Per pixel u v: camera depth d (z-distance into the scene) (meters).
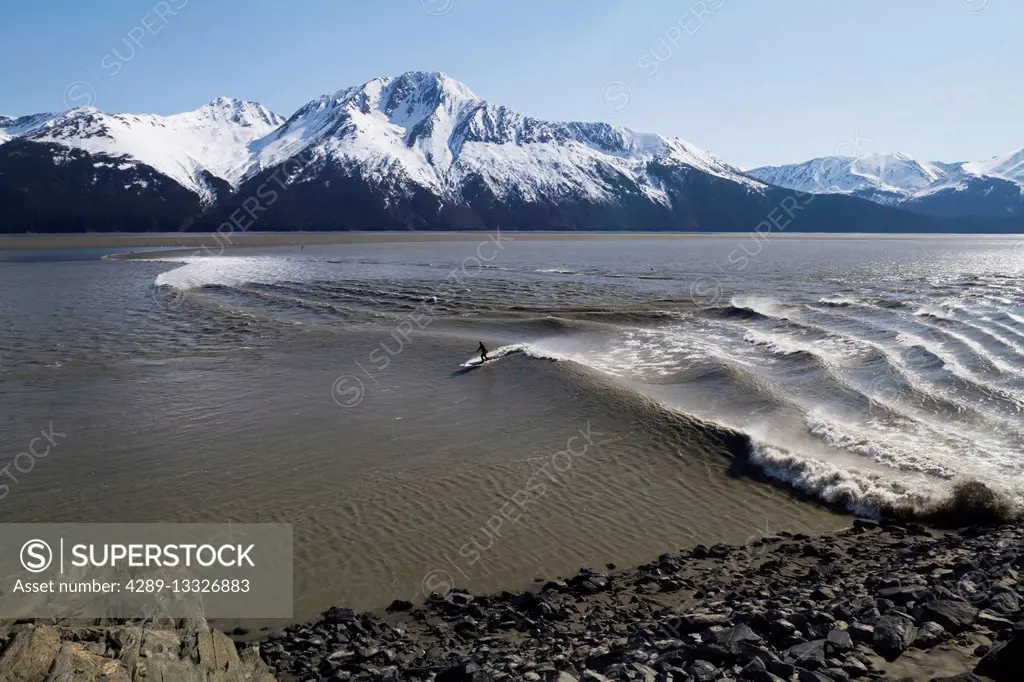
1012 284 69.88
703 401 27.34
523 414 26.61
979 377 28.81
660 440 23.33
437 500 19.34
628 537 17.36
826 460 21.39
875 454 21.52
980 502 17.61
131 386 31.31
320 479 20.75
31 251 132.00
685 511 18.81
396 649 12.18
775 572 14.77
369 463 22.03
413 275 83.62
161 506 18.86
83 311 53.03
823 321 44.25
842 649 8.87
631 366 33.62
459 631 12.84
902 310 48.50
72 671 6.76
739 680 8.23
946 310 48.47
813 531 17.59
